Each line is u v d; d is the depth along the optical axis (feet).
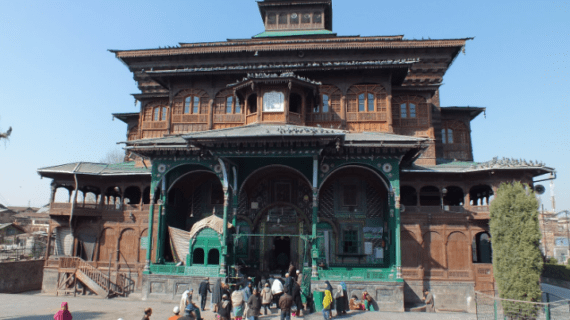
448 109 110.73
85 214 95.25
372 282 71.15
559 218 223.51
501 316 63.72
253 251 89.45
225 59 115.75
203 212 94.32
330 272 72.33
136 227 94.89
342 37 126.41
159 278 75.72
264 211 90.12
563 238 215.51
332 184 91.40
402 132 100.42
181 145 77.61
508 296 64.49
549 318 53.62
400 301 69.72
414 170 86.22
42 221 257.75
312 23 134.82
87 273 89.81
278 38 127.44
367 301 69.67
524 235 65.87
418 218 86.58
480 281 82.48
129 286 90.17
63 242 98.63
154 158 81.20
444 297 82.17
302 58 112.98
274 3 135.85
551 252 214.28
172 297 74.43
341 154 75.87
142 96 111.24
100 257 95.71
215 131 74.79
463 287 82.17
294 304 62.34
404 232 86.48
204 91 105.60
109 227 96.68
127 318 61.00
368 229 88.74
